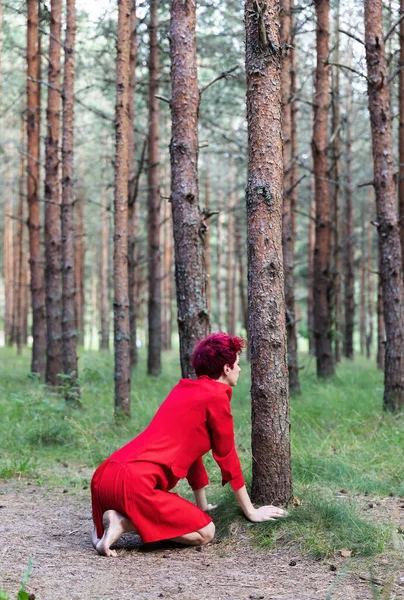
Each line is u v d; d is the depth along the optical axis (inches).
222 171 1061.8
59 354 478.6
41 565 149.6
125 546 164.9
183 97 258.1
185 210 257.4
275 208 177.0
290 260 431.8
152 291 577.0
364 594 130.7
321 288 507.8
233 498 179.8
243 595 130.3
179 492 213.2
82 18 532.1
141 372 596.4
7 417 338.6
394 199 335.6
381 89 333.1
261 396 177.6
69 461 270.7
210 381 166.4
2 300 1787.6
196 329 256.1
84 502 211.2
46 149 476.1
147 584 136.9
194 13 261.0
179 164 258.2
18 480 239.9
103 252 972.6
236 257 1050.7
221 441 163.5
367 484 215.9
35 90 512.1
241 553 157.3
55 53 465.7
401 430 287.9
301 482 219.0
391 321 332.8
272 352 177.0
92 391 451.2
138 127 684.7
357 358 871.1
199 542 162.7
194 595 130.3
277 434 177.5
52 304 477.4
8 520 189.8
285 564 149.6
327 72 471.2
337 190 640.4
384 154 333.7
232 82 590.9
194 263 257.4
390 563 147.9
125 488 155.2
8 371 615.8
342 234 808.3
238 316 1504.7
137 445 161.3
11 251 1039.0
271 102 178.2
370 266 928.9
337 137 596.4
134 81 510.0
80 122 872.3
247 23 181.0
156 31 533.0
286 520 167.6
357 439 285.6
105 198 965.2
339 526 166.7
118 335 339.9
